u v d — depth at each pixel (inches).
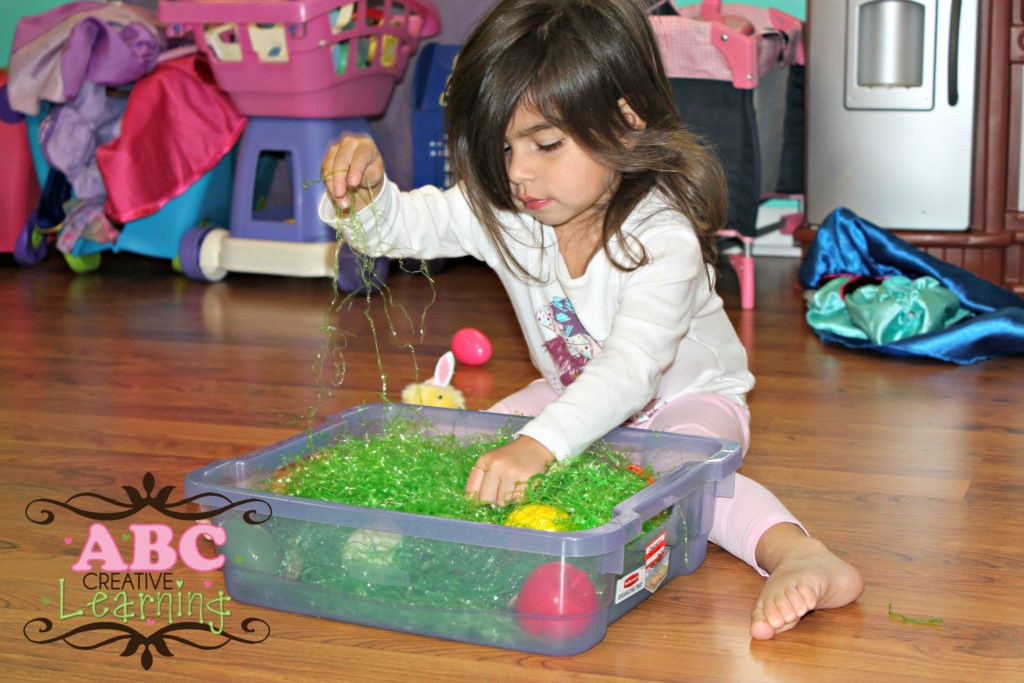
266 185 115.3
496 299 97.0
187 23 97.7
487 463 37.8
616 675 35.5
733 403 51.8
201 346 81.4
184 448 58.6
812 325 82.3
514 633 37.1
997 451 57.2
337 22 97.3
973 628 38.5
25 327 88.0
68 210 109.4
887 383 70.6
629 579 38.8
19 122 113.8
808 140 99.9
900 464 55.3
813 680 35.2
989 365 75.0
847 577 39.0
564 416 38.9
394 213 47.7
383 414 50.0
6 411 65.3
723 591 41.7
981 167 97.0
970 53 94.4
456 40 109.5
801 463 55.4
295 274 102.1
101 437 60.5
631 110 42.2
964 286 83.2
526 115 40.4
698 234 45.3
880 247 87.2
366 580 38.3
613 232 43.8
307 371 74.0
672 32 90.0
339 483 41.8
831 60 97.3
